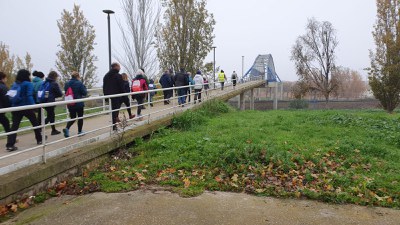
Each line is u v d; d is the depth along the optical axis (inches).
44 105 231.0
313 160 284.4
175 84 580.1
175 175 254.4
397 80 1001.5
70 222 179.9
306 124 485.4
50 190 224.1
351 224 179.3
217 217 185.3
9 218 185.6
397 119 539.8
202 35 904.9
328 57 1952.5
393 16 1008.2
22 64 940.0
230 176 253.1
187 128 425.7
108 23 681.0
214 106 615.2
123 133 317.4
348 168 275.9
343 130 435.2
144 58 737.6
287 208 199.0
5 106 279.0
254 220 182.2
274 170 258.1
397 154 320.5
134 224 176.7
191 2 872.9
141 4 725.9
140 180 243.0
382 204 204.5
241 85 1369.3
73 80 318.3
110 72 347.3
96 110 574.9
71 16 877.2
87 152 266.2
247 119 535.5
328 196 212.2
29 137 339.0
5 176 204.4
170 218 183.8
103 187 229.3
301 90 1975.9
